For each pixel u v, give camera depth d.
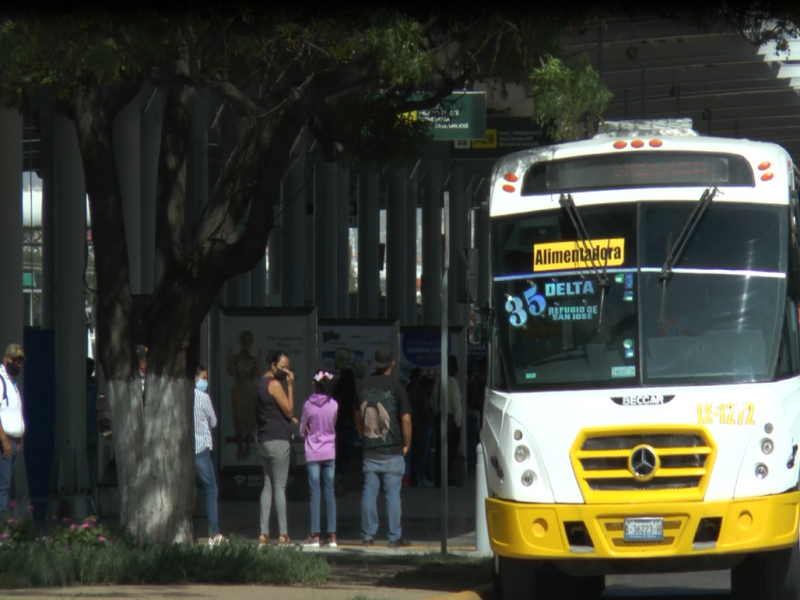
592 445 33.31
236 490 69.69
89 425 77.00
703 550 32.44
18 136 67.69
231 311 69.31
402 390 53.50
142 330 62.03
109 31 36.88
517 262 35.88
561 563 33.69
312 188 157.75
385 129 51.50
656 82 104.50
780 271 34.28
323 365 80.31
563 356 34.53
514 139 74.94
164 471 44.50
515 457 33.91
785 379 33.69
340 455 77.69
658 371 33.59
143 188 101.38
